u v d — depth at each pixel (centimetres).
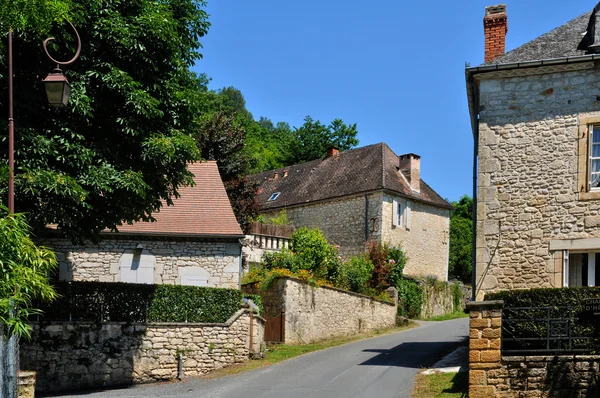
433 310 3156
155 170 1422
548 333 1080
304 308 2150
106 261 1911
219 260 1950
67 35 1231
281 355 1836
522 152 1403
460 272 4669
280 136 6191
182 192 2105
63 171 1273
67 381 1469
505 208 1394
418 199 3338
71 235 1386
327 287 2291
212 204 2070
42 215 1230
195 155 1432
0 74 1171
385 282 2848
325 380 1389
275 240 2933
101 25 1289
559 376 1046
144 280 1914
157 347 1566
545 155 1389
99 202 1390
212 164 2266
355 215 3209
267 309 2147
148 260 1927
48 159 1258
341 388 1287
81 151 1270
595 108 1372
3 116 1248
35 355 1456
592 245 1324
